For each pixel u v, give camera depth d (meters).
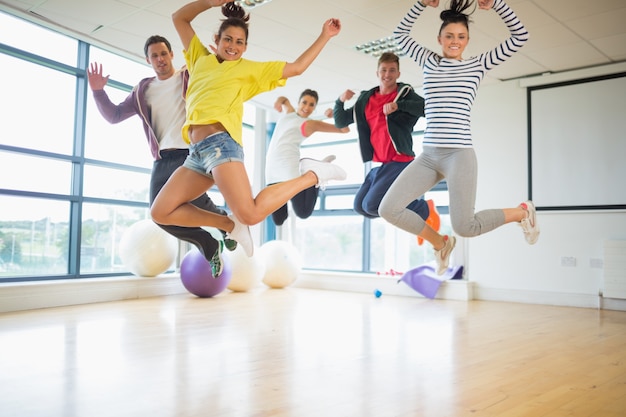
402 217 3.30
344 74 6.42
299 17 4.82
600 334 4.10
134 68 6.54
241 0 4.52
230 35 2.71
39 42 5.61
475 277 6.59
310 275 7.75
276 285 7.44
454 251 6.78
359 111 4.25
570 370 2.92
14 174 5.41
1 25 5.30
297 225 8.48
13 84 5.43
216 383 2.58
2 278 5.27
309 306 5.61
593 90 5.89
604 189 5.80
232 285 6.82
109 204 6.29
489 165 6.54
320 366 2.95
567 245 6.02
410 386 2.56
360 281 7.26
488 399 2.36
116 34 5.32
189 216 2.89
